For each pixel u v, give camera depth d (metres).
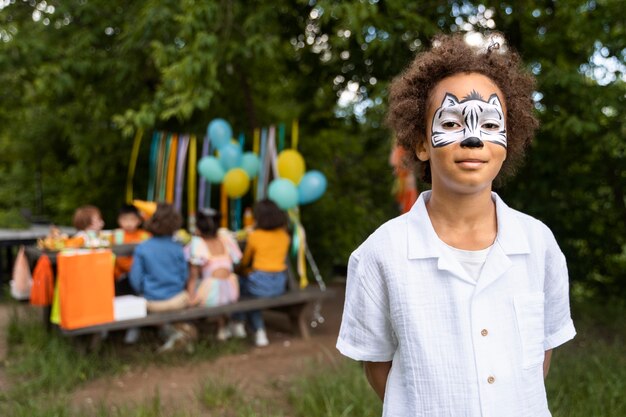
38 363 4.24
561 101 5.52
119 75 7.05
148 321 4.57
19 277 5.25
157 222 4.74
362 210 9.30
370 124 7.70
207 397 3.65
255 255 5.23
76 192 9.77
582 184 5.96
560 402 3.35
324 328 5.75
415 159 1.66
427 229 1.47
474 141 1.40
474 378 1.40
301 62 7.57
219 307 4.85
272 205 5.25
